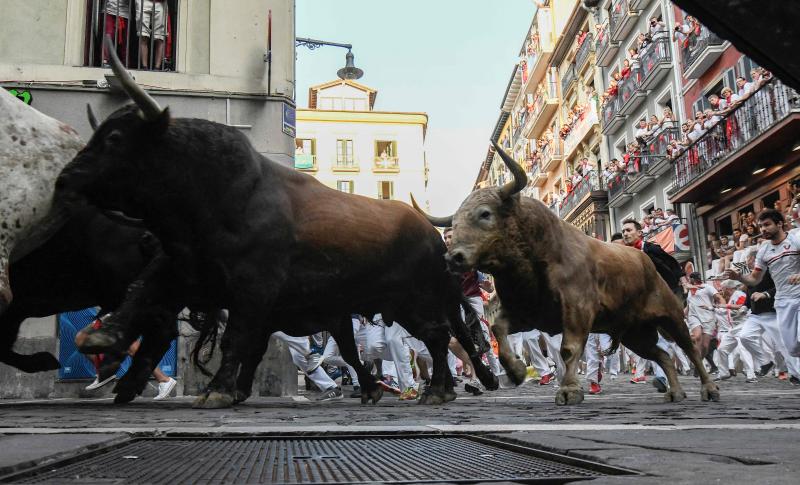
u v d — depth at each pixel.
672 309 6.05
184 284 5.66
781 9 0.71
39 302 6.44
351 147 61.62
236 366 5.36
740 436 2.33
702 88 24.34
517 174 5.39
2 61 9.98
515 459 1.93
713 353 13.45
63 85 10.05
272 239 5.59
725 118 21.08
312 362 8.20
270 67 10.71
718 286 14.73
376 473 1.70
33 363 6.60
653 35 27.14
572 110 38.47
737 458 1.70
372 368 11.02
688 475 1.42
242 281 5.43
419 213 6.90
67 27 10.32
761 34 0.72
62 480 1.53
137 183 5.24
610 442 2.14
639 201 29.53
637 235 7.63
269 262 5.57
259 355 6.39
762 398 5.89
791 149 18.62
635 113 30.22
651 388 9.58
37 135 5.79
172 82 10.38
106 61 10.40
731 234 22.41
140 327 5.56
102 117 10.17
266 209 5.60
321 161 61.06
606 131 32.66
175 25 10.86
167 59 10.84
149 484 1.51
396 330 7.89
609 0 33.16
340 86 65.50
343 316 6.58
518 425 3.00
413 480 1.54
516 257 5.42
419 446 2.34
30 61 10.09
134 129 5.21
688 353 5.98
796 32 0.72
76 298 6.57
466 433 2.69
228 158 5.47
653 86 28.02
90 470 1.76
